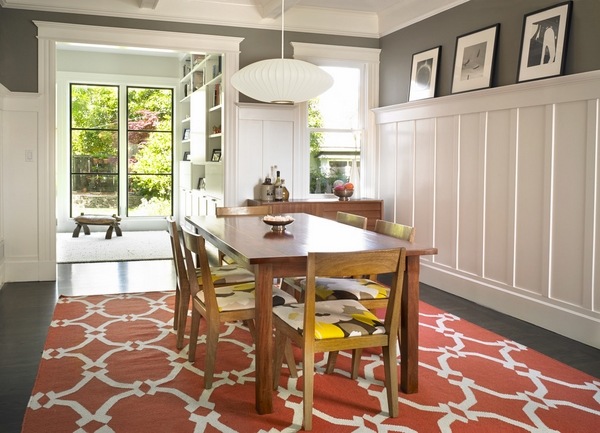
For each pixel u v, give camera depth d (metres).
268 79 3.99
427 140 5.56
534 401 2.82
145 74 9.55
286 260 2.64
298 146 6.36
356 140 6.66
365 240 3.20
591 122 3.73
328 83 4.14
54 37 5.45
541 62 4.16
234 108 6.09
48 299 4.84
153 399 2.80
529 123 4.27
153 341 3.71
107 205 9.63
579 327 3.86
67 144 9.34
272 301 2.80
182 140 9.76
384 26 6.36
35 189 5.51
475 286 4.89
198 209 7.99
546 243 4.13
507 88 4.39
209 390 2.92
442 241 5.37
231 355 3.45
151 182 9.80
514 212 4.44
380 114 6.41
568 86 3.88
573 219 3.91
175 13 5.77
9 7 5.33
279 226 3.58
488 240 4.75
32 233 5.53
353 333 2.57
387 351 2.63
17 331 3.93
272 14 5.77
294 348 3.59
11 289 5.20
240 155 6.15
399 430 2.49
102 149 9.54
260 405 2.64
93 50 9.24
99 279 5.66
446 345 3.68
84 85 9.38
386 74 6.41
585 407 2.75
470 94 4.82
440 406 2.75
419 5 5.70
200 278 3.46
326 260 2.47
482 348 3.63
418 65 5.77
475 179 4.89
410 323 2.90
